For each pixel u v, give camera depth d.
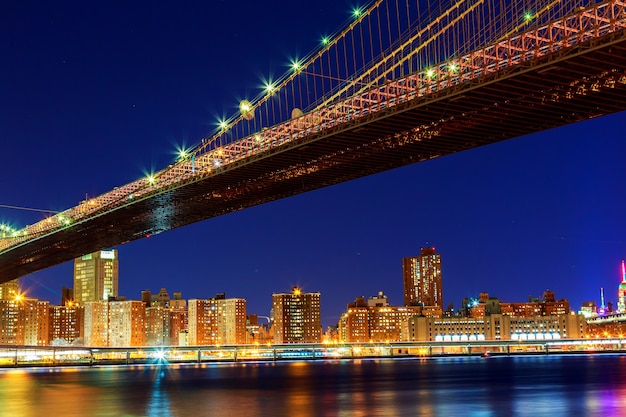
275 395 110.62
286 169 109.94
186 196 129.25
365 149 98.00
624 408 87.25
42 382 143.38
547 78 72.81
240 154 108.75
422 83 82.50
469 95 77.56
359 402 98.12
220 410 89.12
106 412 87.50
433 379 147.75
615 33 65.19
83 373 181.00
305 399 103.12
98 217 149.00
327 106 93.75
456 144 94.69
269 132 103.44
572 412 83.50
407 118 85.25
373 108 87.19
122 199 138.62
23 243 178.25
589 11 66.06
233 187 122.06
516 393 110.75
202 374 173.50
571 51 68.06
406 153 98.75
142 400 103.00
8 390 122.12
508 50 73.12
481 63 76.12
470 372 173.00
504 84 74.50
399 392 114.94
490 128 88.06
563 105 80.25
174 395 111.31
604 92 76.12
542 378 147.00
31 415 84.94
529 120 85.12
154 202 134.50
